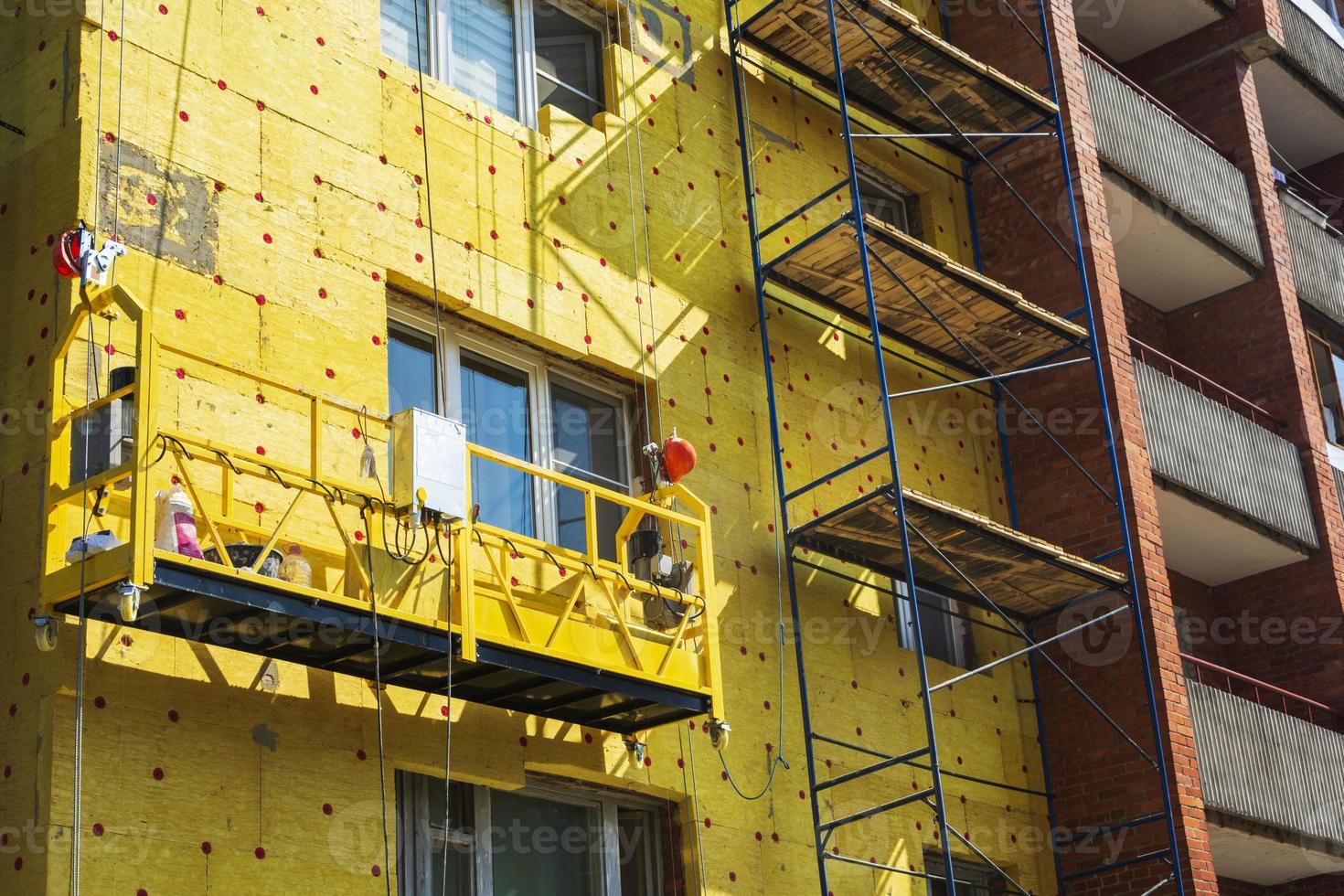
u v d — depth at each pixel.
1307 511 19.47
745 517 13.88
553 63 14.54
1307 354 20.69
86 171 10.34
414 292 12.17
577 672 10.84
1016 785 15.46
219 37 11.45
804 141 16.33
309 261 11.41
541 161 13.46
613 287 13.62
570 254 13.37
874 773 13.98
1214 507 18.14
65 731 9.18
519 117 14.02
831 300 15.47
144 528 8.82
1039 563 15.12
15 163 10.71
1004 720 15.66
